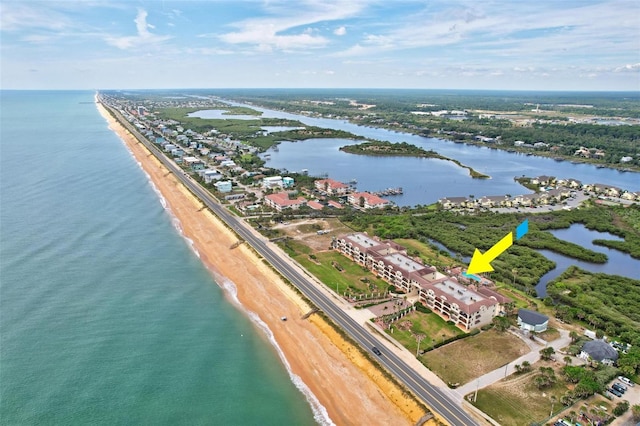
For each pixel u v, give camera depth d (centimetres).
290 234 19938
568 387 10056
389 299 14100
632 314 13438
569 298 14400
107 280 14825
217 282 15462
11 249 16675
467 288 13675
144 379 10088
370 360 10850
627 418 9044
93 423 8694
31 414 8781
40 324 11900
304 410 9569
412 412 9275
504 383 10150
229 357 11225
